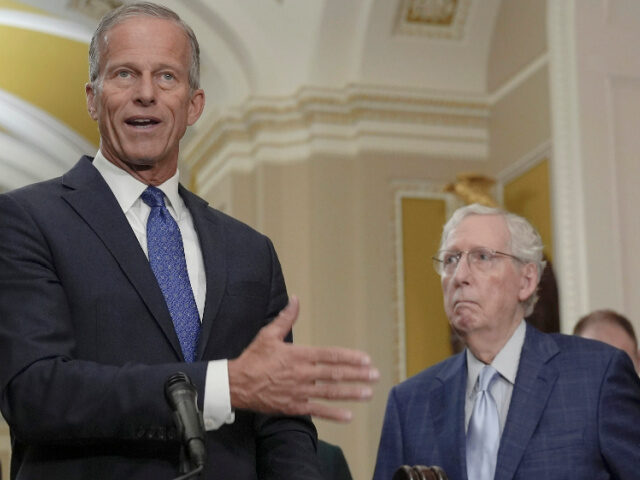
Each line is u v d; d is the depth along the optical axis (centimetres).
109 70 265
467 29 836
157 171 270
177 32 270
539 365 372
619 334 491
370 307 803
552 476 350
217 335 257
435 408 385
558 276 675
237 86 866
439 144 836
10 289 245
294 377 229
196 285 264
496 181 823
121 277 251
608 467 354
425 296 815
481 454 367
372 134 825
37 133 1134
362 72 828
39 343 238
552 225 753
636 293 662
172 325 250
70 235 253
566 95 685
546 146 763
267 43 846
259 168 836
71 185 263
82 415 230
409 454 380
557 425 358
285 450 260
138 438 232
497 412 372
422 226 823
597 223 664
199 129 918
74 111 1127
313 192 818
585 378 365
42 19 955
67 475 239
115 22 268
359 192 817
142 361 246
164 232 265
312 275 811
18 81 1086
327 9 807
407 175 827
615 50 683
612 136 673
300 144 838
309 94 821
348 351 229
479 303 379
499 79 835
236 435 255
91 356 245
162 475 240
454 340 714
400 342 802
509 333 383
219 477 247
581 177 667
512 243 388
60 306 244
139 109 262
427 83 840
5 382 238
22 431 236
